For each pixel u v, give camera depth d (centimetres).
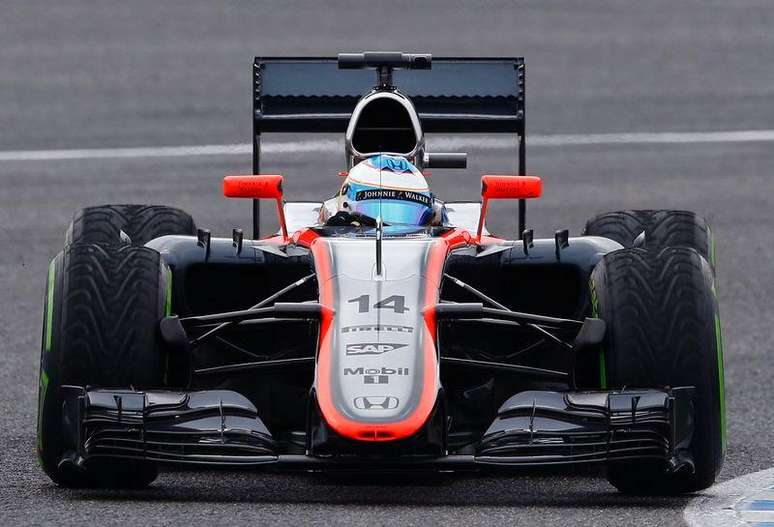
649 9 11644
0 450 3064
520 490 2745
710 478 2625
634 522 2441
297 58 4056
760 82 9294
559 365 3169
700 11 11619
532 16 11269
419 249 2852
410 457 2483
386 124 3434
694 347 2611
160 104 8550
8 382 3794
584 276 3027
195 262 3033
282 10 11400
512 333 3231
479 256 3059
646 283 2694
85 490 2708
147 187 6662
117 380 2577
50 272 2722
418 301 2680
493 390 3027
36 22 11050
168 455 2492
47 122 8125
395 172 3147
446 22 10962
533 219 6103
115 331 2598
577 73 9450
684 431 2548
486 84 4044
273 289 3109
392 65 3769
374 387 2472
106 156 7331
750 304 4925
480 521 2428
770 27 11075
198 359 3172
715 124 8175
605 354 2678
